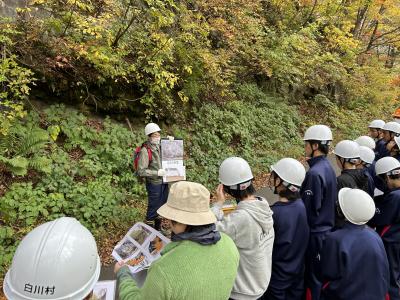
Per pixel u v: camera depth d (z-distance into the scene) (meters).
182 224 1.74
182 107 8.20
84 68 6.27
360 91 14.91
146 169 4.91
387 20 15.87
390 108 16.98
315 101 13.39
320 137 3.54
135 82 6.98
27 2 5.96
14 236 4.40
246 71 10.78
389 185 3.86
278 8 12.80
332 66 12.93
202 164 7.53
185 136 7.87
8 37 5.14
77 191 5.39
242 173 2.48
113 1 6.42
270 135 9.93
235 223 2.30
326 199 3.32
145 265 2.70
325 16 13.59
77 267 1.29
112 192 5.61
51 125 5.88
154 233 2.96
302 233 2.77
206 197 1.77
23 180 5.18
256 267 2.35
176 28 7.76
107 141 6.37
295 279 2.80
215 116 8.74
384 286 2.27
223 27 8.76
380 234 3.49
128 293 1.84
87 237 1.43
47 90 6.18
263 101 10.95
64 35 5.82
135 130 7.20
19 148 5.25
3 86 5.02
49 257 1.25
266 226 2.38
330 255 2.39
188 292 1.57
